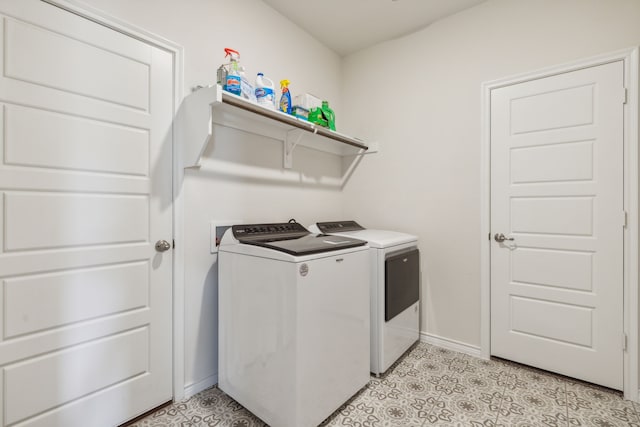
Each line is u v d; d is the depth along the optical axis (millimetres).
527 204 2074
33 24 1219
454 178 2361
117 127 1462
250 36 2088
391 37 2676
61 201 1302
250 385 1580
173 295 1684
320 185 2719
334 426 1518
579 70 1887
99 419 1415
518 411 1631
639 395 1715
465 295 2320
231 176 1952
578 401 1716
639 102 1714
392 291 2035
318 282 1474
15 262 1189
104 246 1429
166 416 1580
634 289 1731
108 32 1425
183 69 1696
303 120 2066
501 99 2160
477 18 2250
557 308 1978
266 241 1716
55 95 1276
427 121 2494
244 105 1673
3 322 1165
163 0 1614
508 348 2158
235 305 1674
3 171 1162
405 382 1916
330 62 2861
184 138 1687
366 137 2846
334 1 2203
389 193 2703
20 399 1201
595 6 1833
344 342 1648
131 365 1522
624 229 1764
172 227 1679
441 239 2426
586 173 1870
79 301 1354
